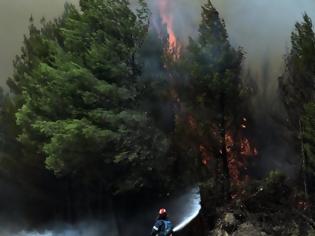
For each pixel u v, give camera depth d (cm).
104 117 1866
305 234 1650
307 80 1770
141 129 1875
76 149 1869
